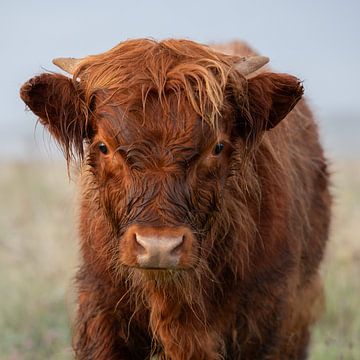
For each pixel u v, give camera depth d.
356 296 20.25
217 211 12.02
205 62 11.98
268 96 12.16
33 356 17.92
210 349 12.89
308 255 15.32
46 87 12.03
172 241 11.06
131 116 11.49
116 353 13.06
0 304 20.17
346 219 25.06
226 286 12.84
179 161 11.41
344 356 17.39
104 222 12.43
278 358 13.91
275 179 13.29
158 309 12.56
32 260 22.31
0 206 29.33
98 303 12.97
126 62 11.89
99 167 11.95
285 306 13.66
